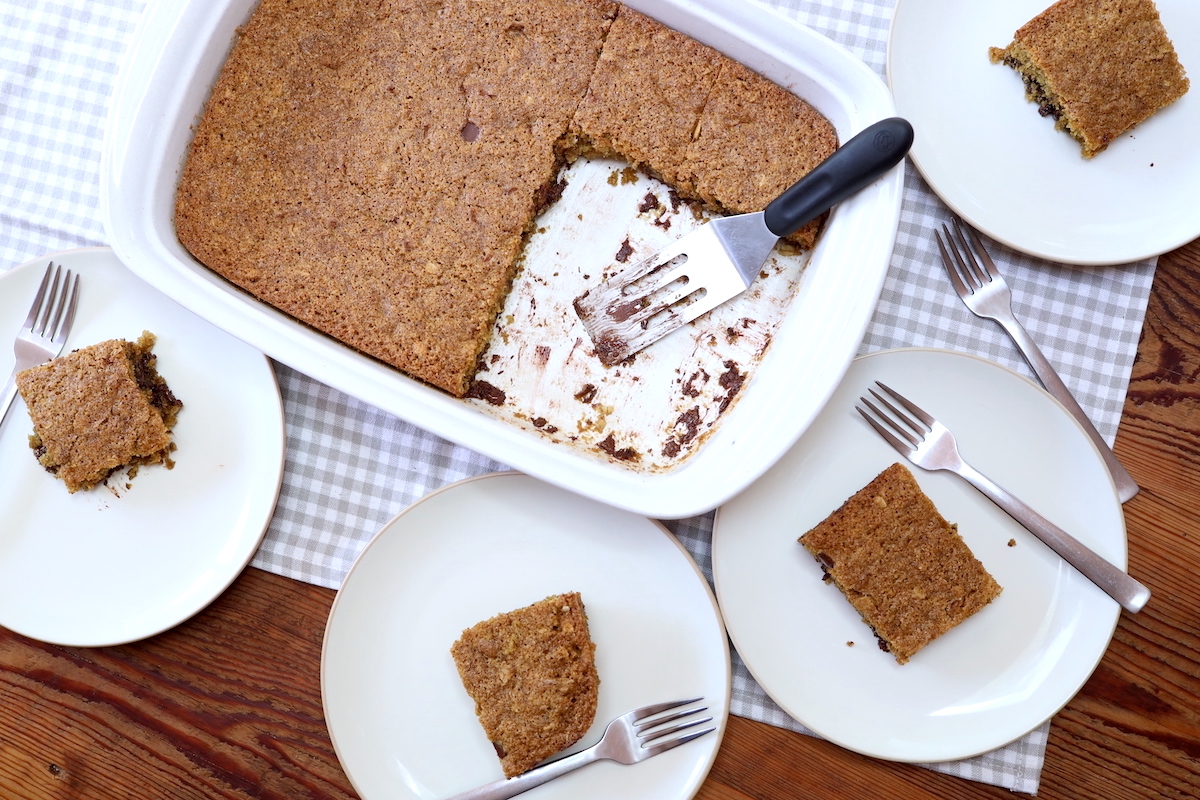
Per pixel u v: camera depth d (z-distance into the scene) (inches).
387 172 28.4
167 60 27.4
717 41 27.9
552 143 28.5
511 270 29.0
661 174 28.6
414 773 28.4
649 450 28.8
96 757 29.1
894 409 28.1
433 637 28.5
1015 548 28.3
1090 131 28.3
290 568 28.9
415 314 28.3
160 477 28.8
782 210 27.4
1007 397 28.1
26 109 29.6
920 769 28.5
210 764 29.1
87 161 29.5
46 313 28.6
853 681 28.3
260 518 28.5
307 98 28.4
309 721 29.0
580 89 28.5
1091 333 28.7
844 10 28.9
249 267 28.2
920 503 27.8
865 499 27.8
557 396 29.0
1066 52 27.9
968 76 28.7
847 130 27.6
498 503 28.3
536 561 28.4
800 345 27.5
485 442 27.0
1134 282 28.8
